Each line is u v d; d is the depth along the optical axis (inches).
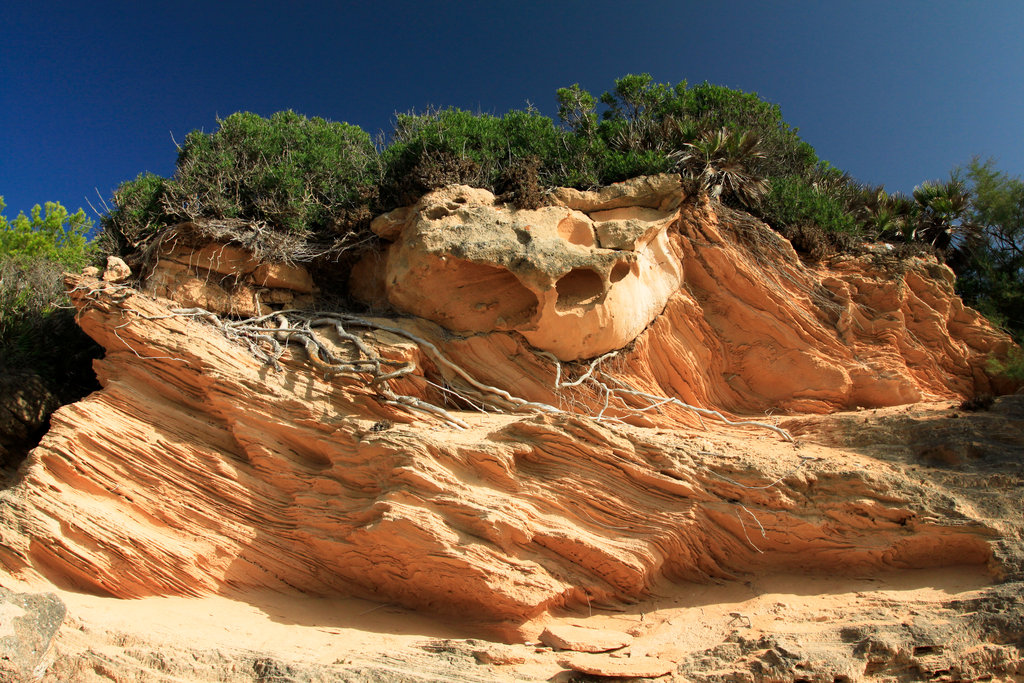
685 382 489.4
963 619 288.8
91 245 549.0
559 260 440.8
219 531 357.7
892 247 606.9
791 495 355.3
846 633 294.0
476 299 464.1
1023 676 264.7
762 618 319.3
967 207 697.0
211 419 388.2
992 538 323.3
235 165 526.3
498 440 369.1
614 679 279.1
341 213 503.2
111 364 401.1
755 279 510.3
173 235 457.7
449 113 661.9
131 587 334.0
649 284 483.5
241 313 461.4
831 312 530.6
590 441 364.8
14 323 507.2
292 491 371.9
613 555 340.8
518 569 330.3
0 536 320.8
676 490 359.9
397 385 424.2
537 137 605.0
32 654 260.8
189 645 288.7
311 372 410.0
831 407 490.3
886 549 334.6
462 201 477.4
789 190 602.5
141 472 361.1
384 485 351.9
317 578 358.0
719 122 776.9
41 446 349.7
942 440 389.4
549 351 456.4
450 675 278.1
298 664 276.5
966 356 567.2
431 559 329.4
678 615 335.3
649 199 507.2
